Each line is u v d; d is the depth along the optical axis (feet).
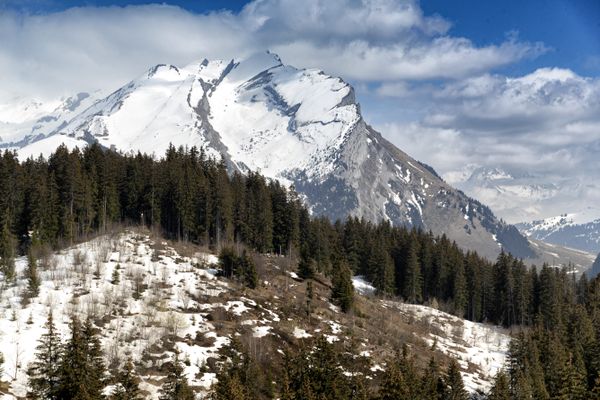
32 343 251.60
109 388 238.27
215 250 456.86
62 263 360.48
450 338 426.10
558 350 352.90
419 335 404.77
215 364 276.00
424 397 272.72
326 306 395.75
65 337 261.85
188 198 470.80
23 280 324.60
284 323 341.21
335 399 251.60
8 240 330.75
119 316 301.63
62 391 210.38
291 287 415.03
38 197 402.93
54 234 411.54
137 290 332.80
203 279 377.71
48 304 293.43
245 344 298.97
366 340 352.69
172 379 242.17
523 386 304.91
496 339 454.81
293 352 305.32
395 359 302.66
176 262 400.26
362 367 299.58
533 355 341.41
